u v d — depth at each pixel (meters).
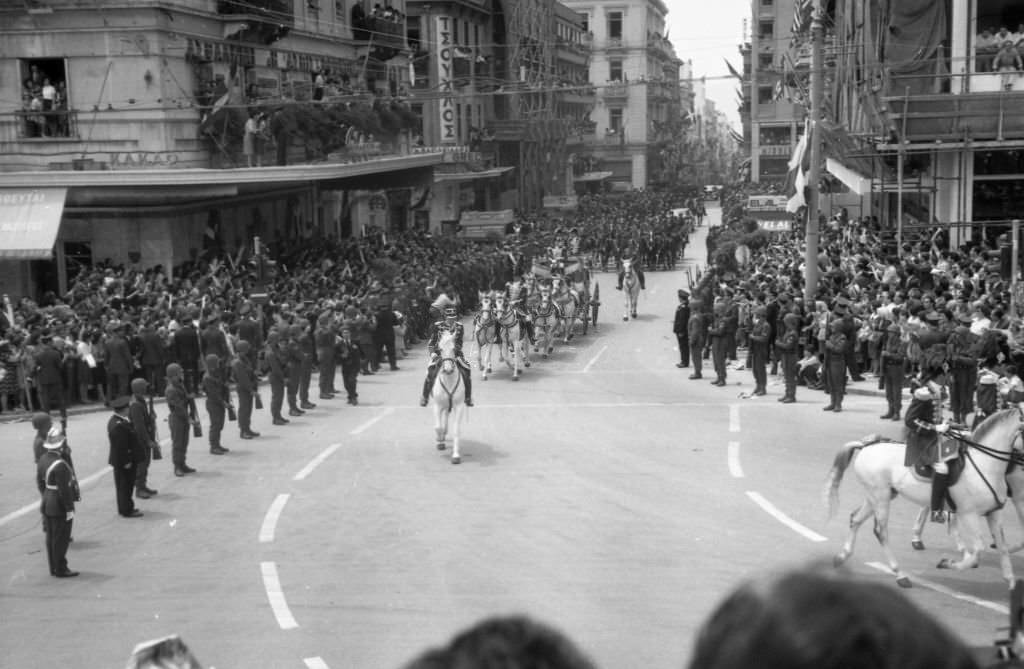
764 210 53.62
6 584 13.49
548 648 1.20
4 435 23.00
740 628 1.07
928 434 12.52
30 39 37.62
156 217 36.91
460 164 67.88
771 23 104.69
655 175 124.81
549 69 95.12
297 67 47.62
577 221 74.94
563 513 16.09
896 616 1.05
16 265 36.69
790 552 13.98
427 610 12.11
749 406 24.83
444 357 19.80
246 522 16.11
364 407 26.22
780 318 26.05
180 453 19.14
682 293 31.03
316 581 13.30
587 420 23.67
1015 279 23.03
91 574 13.84
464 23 77.12
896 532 14.96
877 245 38.34
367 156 47.75
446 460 19.95
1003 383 18.84
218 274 35.31
